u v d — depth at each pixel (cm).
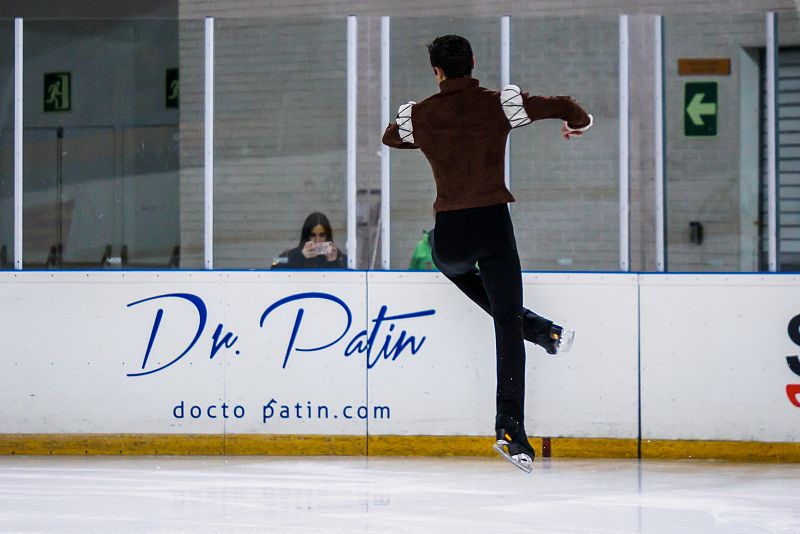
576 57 2306
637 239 2294
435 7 3141
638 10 3019
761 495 1747
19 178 2350
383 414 2242
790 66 2264
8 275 2284
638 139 2295
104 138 2352
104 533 1395
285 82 2339
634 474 1991
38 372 2272
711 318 2198
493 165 1425
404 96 2328
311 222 2331
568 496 1727
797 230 2259
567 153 2303
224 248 2344
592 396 2212
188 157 2347
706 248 2281
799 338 2184
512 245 1433
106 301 2275
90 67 2355
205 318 2267
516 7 3091
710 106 2281
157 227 2347
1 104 2358
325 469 2047
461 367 2231
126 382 2267
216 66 2345
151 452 2261
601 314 2217
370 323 2253
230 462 2148
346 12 3195
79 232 2347
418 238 2317
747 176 2273
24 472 2005
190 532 1401
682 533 1413
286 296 2262
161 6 3225
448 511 1575
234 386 2258
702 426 2195
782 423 2183
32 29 2356
